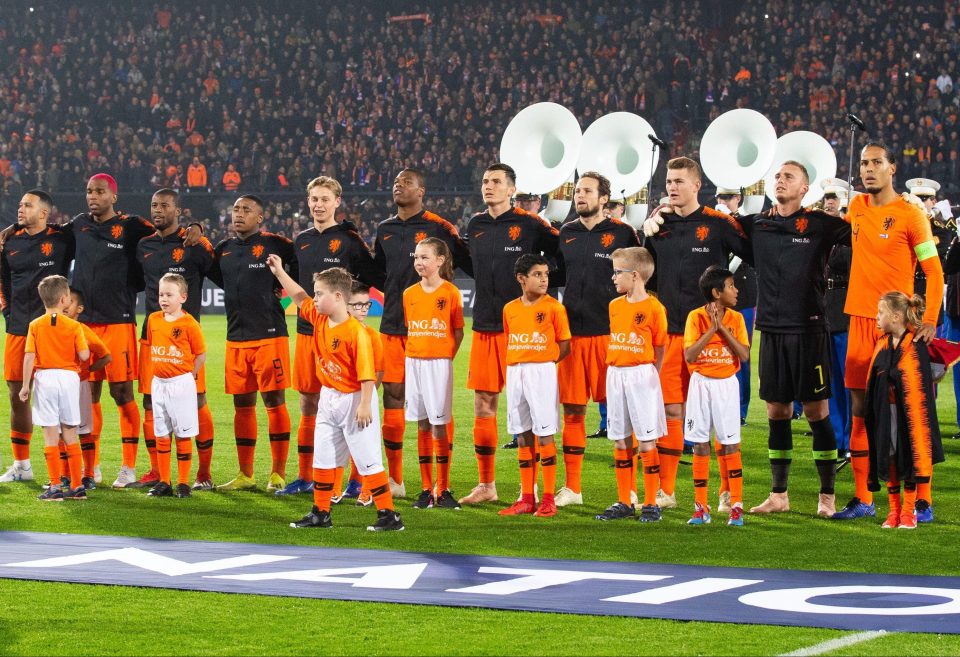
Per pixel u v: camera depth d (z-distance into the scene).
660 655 4.76
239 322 8.70
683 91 32.47
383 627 5.16
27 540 6.91
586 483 8.99
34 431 11.60
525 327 7.75
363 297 8.62
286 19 38.00
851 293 7.75
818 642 4.91
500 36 36.38
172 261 8.93
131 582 5.91
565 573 6.09
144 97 36.12
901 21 33.56
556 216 11.38
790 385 7.72
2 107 36.44
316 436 7.34
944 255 10.91
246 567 6.22
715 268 7.41
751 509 7.87
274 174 33.19
